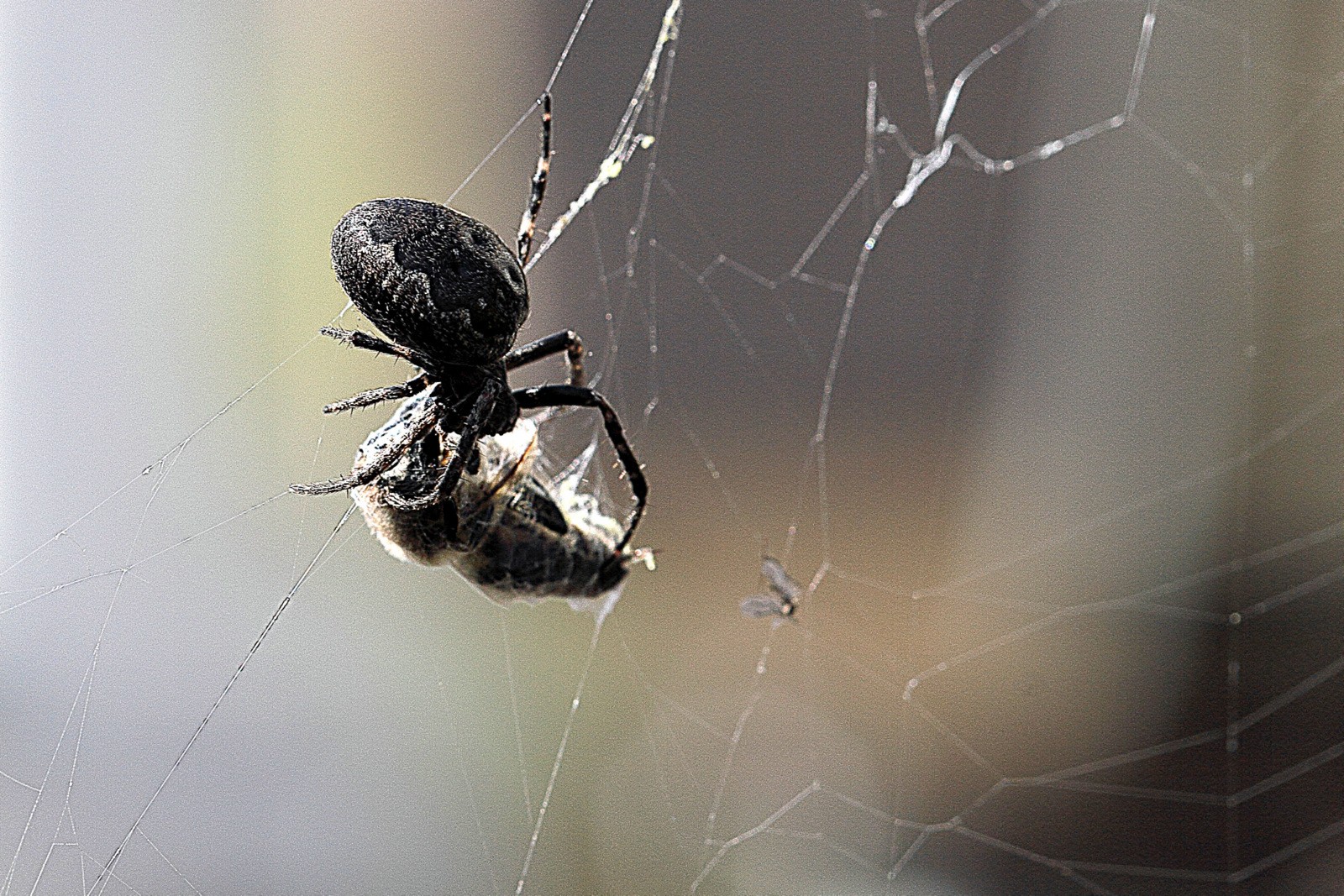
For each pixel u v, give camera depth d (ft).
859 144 1.10
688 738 0.96
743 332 1.09
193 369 0.95
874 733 1.02
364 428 0.87
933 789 0.99
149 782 0.76
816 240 1.10
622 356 1.03
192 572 0.79
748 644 1.05
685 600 1.06
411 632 0.91
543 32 1.02
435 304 0.68
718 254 1.07
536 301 0.96
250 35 1.01
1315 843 0.96
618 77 0.99
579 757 0.90
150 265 0.95
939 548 1.13
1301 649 1.08
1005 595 1.13
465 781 0.84
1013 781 1.01
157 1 0.97
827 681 1.05
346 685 0.84
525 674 0.95
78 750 0.73
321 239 1.02
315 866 0.79
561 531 0.71
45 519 0.84
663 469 1.07
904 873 0.91
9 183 0.89
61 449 0.87
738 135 1.07
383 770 0.82
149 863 0.75
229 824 0.78
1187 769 1.04
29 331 0.89
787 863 0.89
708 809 0.91
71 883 0.73
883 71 1.10
